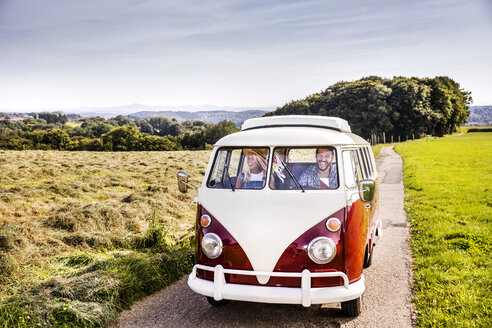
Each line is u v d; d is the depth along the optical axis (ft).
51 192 44.19
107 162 83.46
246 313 15.84
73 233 25.46
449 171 64.95
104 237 25.13
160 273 19.52
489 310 14.69
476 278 18.30
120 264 19.71
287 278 13.50
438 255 22.04
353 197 14.70
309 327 14.51
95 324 14.73
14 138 283.79
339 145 15.11
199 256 14.75
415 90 262.47
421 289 17.42
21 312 14.05
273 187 14.66
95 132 400.67
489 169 66.03
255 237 13.79
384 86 269.85
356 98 284.61
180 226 31.01
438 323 14.06
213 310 16.17
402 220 32.37
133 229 28.60
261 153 15.20
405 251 23.89
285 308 16.25
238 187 15.10
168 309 16.33
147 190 43.06
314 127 16.74
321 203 13.99
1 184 51.34
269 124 17.40
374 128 260.21
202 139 312.71
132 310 16.29
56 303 14.98
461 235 25.79
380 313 15.55
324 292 13.21
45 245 23.16
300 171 14.85
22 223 27.76
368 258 20.35
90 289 16.31
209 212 14.75
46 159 84.79
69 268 19.99
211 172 15.74
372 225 20.03
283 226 13.76
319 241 13.48
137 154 118.32
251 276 13.73
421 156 100.27
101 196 44.14
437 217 31.76
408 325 14.46
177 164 79.25
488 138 213.66
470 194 41.88
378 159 98.43
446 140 199.00
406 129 262.26
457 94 358.64
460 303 15.55
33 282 17.66
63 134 288.71
